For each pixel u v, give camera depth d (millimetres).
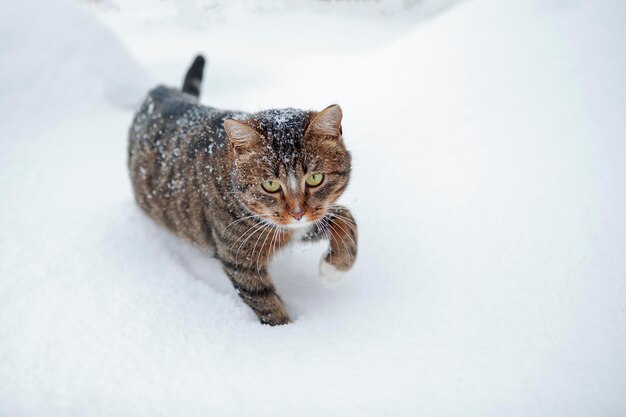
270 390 478
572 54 741
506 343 494
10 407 467
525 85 737
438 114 757
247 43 1466
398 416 449
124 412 464
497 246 581
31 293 573
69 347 518
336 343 518
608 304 509
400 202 658
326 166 545
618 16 745
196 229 629
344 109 841
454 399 457
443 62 831
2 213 695
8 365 501
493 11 856
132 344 521
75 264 608
